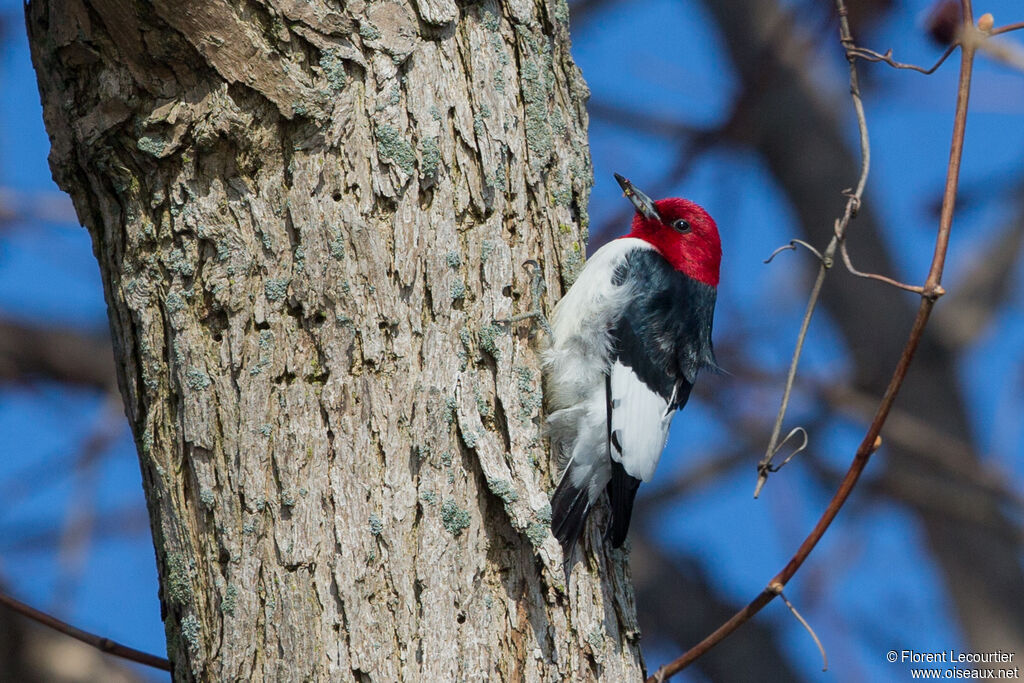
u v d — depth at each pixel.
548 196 9.19
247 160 7.90
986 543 18.97
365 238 7.90
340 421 7.72
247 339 7.79
